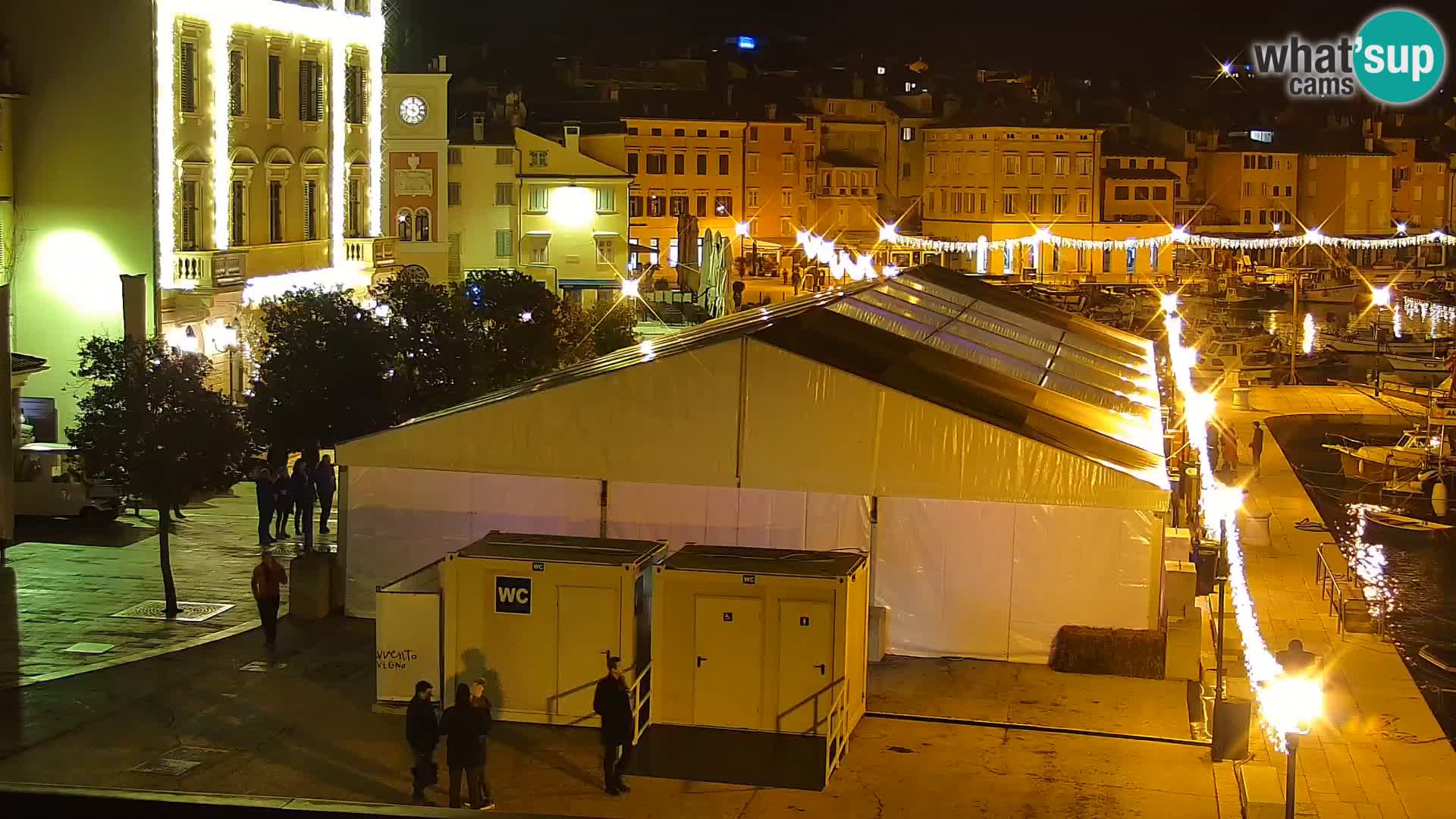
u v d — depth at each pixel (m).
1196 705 26.42
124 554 37.50
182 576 35.38
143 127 50.88
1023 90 164.50
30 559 36.72
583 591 24.28
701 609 24.03
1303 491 51.44
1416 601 37.84
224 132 55.16
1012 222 152.12
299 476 39.19
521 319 53.03
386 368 42.38
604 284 104.06
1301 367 90.12
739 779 22.23
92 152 51.22
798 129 146.50
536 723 24.56
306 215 62.66
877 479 28.58
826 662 23.75
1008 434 28.16
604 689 21.42
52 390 51.94
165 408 32.00
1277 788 21.84
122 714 25.00
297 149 61.44
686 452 29.14
